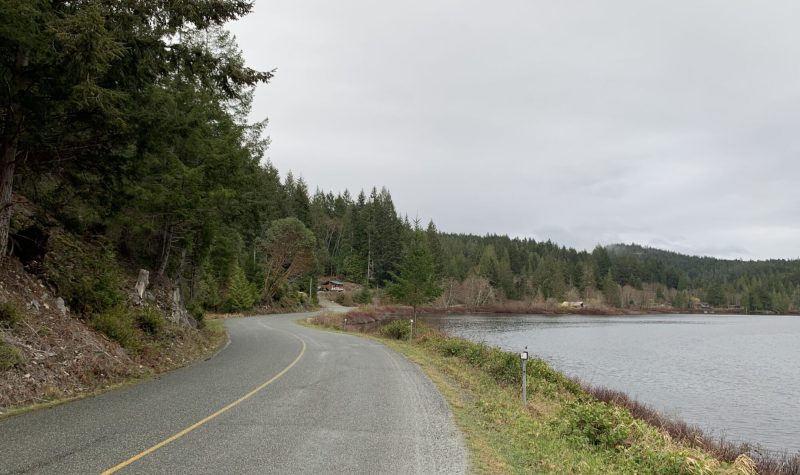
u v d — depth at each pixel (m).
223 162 19.11
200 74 12.12
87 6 9.02
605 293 151.25
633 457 7.91
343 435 7.60
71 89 9.84
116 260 20.06
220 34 22.67
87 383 10.27
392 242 117.75
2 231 11.35
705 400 21.95
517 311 112.50
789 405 21.06
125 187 13.94
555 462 7.14
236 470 5.79
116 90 11.30
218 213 22.48
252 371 14.03
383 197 129.12
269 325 38.81
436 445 7.36
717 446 13.51
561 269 150.75
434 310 100.81
